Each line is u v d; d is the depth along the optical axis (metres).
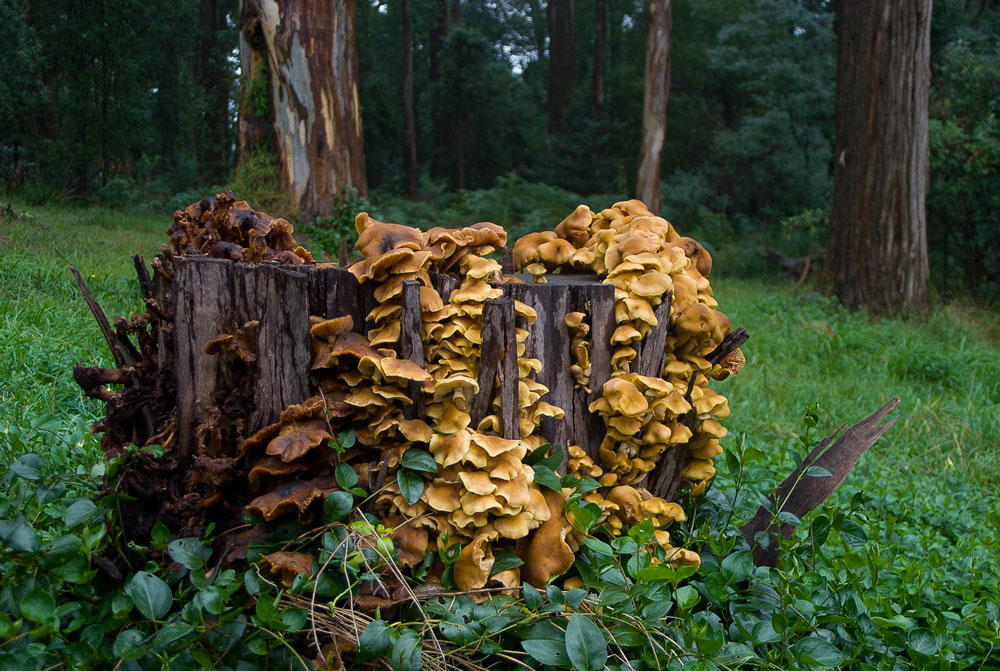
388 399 2.47
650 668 2.38
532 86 47.12
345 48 13.20
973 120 15.84
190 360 2.54
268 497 2.38
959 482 5.66
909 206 12.93
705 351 3.05
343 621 2.25
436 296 2.56
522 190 22.19
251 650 2.21
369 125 35.72
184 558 2.31
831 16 24.19
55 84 22.67
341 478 2.40
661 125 18.69
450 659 2.28
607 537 2.81
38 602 2.09
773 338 9.98
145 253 10.72
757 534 3.18
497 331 2.49
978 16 23.55
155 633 2.15
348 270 2.63
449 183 36.88
